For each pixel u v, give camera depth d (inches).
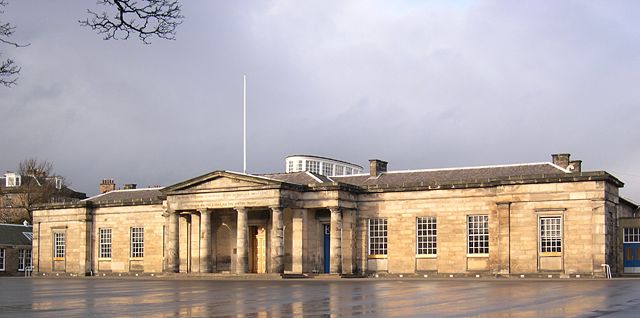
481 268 2395.4
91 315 973.8
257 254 2709.2
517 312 959.0
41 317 946.7
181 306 1120.2
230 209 2667.3
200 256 2647.6
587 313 927.7
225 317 930.7
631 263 2464.3
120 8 733.3
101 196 3282.5
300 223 2559.1
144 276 2878.9
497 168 2556.6
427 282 1939.0
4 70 751.1
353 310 1016.2
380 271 2556.6
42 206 3262.8
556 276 2247.8
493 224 2375.7
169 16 753.6
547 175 2314.2
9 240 3673.7
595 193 2217.0
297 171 2851.9
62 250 3213.6
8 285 2073.1
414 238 2508.6
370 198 2593.5
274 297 1318.9
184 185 2669.8
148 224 2974.9
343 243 2556.6
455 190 2455.7
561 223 2260.1
